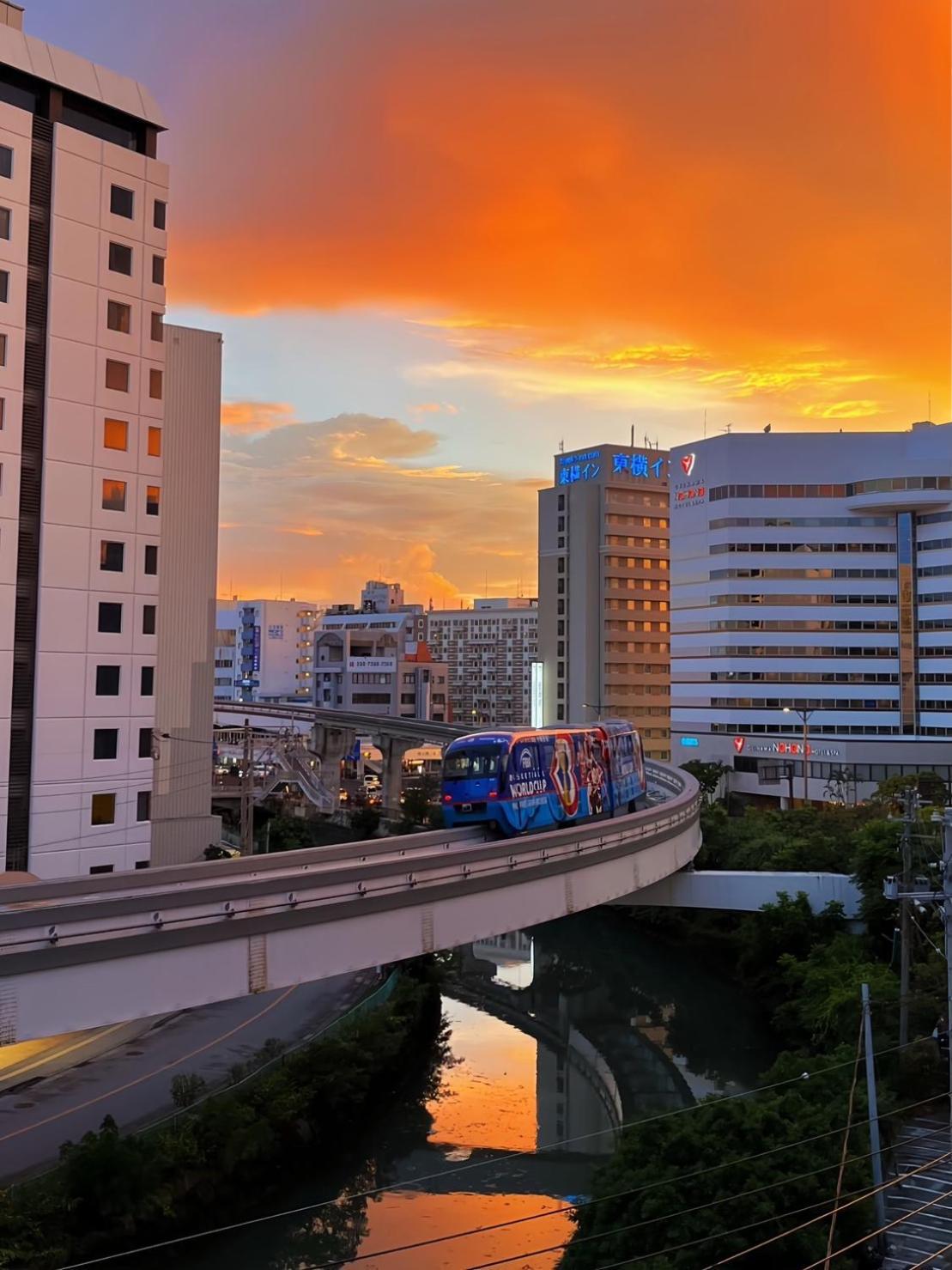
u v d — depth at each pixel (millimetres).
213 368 66188
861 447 117375
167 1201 31531
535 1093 49062
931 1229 28938
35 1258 27734
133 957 28984
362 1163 40875
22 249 51594
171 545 64250
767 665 119062
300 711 130250
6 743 50875
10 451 51156
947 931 28656
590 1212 29391
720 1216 26469
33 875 51312
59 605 52906
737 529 120188
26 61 52531
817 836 67062
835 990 46906
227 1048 43875
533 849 43750
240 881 32531
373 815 102250
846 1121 30984
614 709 142750
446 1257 33938
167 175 57625
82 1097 38031
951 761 107188
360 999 51781
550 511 151000
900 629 116375
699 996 63688
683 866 63375
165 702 64000
